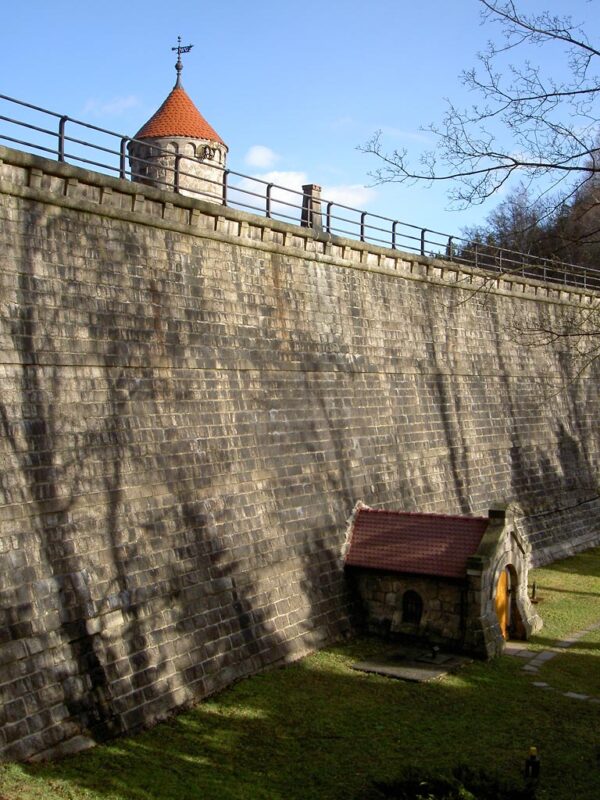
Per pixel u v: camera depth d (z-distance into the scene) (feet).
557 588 100.78
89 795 46.03
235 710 60.03
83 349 60.85
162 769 50.44
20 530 53.83
